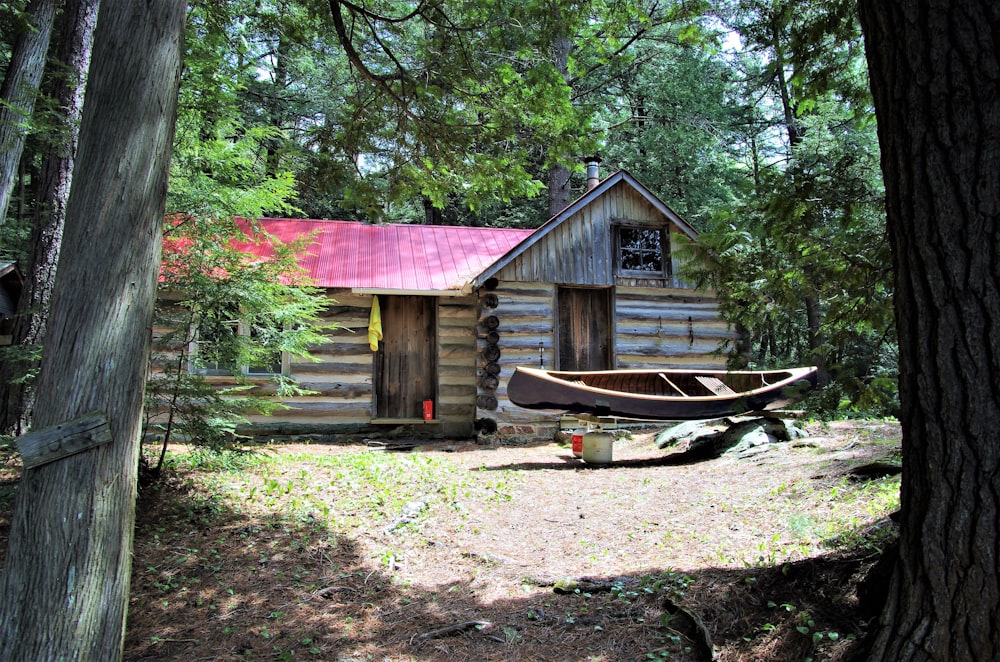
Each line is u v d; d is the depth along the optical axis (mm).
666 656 3793
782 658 3365
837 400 4445
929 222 2656
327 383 13125
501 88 7277
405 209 24203
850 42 5285
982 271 2539
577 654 3943
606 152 21797
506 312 13297
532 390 10414
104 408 3312
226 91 7516
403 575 5344
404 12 13062
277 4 7598
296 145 7688
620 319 13898
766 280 4898
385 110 7516
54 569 3129
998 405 2502
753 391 10188
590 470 9578
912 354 2738
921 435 2695
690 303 14289
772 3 5422
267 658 4070
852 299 4648
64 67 7555
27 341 7727
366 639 4273
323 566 5445
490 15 7090
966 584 2510
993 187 2531
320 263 13812
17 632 3076
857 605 3506
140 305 3512
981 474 2512
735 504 6895
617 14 7047
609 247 13961
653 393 12336
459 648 4121
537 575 5223
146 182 3570
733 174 23734
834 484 6887
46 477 3211
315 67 20266
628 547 5820
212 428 6941
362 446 11922
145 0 3641
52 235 7953
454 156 7684
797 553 4949
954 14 2600
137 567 5262
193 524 6176
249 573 5262
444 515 6875
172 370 6934
